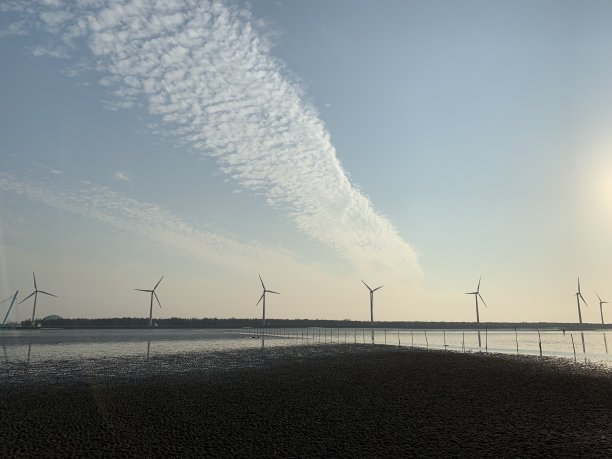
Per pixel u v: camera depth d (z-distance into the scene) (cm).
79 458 1415
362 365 4053
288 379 3134
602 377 3219
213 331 16050
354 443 1562
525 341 9250
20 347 6656
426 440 1595
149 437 1644
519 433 1683
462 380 3062
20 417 1956
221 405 2212
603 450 1473
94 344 7494
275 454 1449
